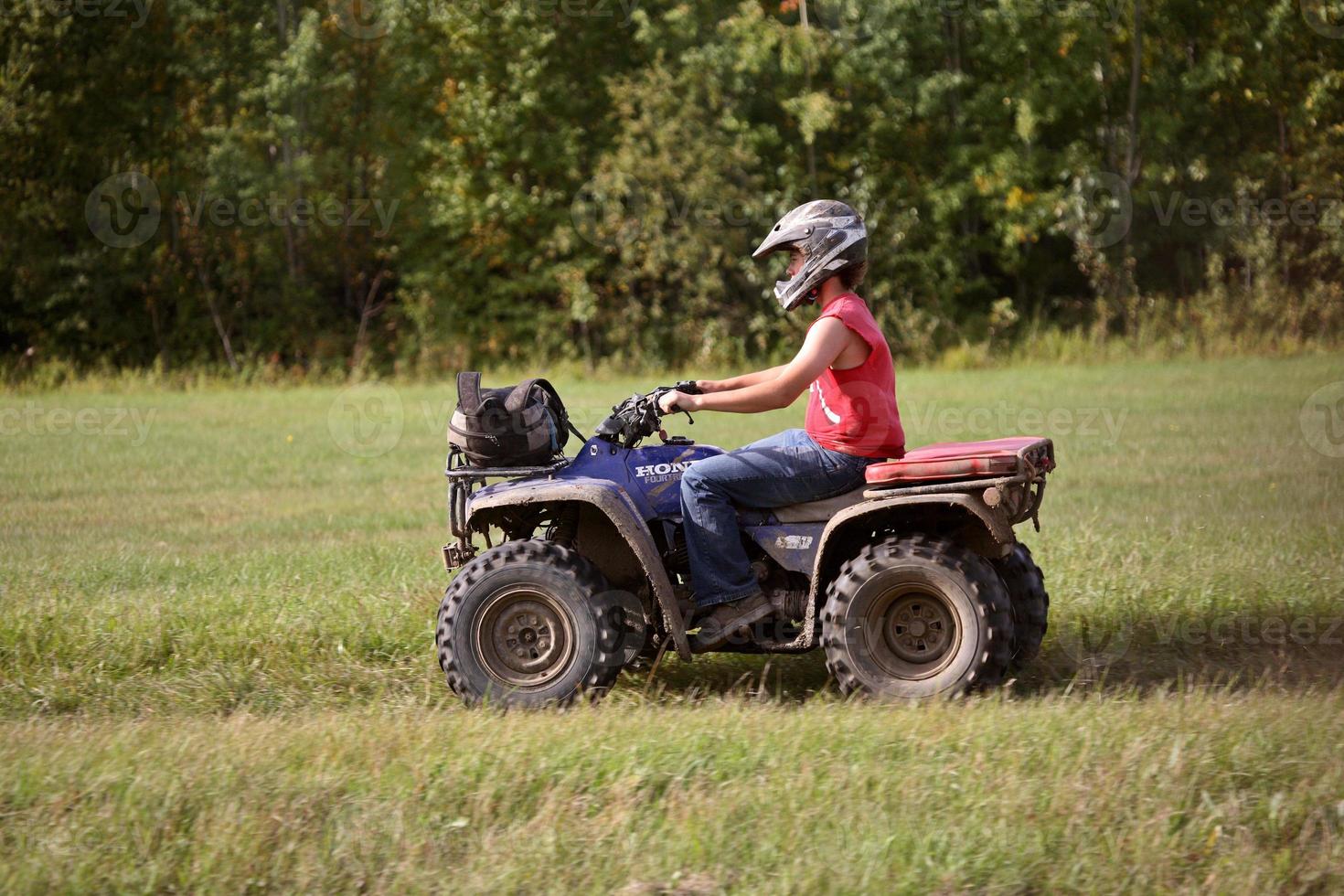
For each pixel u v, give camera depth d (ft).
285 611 19.25
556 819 11.05
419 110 89.97
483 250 90.12
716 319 86.12
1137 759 11.94
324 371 85.25
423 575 22.17
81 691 16.57
